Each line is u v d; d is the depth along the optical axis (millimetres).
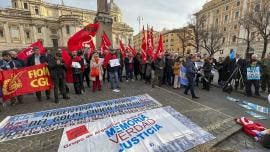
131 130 4422
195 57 10133
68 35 65625
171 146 3832
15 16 61094
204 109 6109
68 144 3873
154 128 4531
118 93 7895
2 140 4082
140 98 7141
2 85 6082
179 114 5508
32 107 6141
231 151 3871
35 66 6637
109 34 13578
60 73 6668
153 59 9688
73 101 6734
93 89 8125
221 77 10578
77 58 7578
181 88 9477
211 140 4133
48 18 67375
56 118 5195
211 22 56344
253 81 8320
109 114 5434
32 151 3650
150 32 9992
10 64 6707
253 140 4402
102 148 3719
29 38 65062
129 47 11891
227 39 50469
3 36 60062
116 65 8492
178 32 57656
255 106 6785
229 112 6039
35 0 65375
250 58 8750
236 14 46938
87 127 4590
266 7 28031
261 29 27750
